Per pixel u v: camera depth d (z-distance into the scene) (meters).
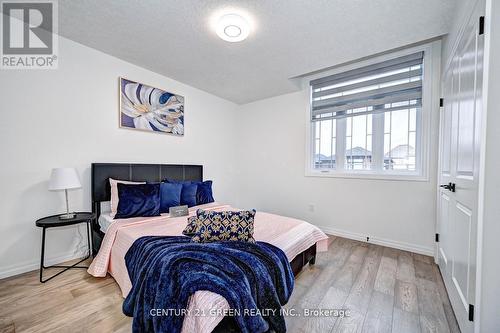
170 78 3.10
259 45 2.27
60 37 2.14
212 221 1.67
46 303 1.56
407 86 2.57
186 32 2.06
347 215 3.04
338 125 3.17
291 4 1.70
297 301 1.64
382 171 2.82
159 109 2.96
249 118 4.14
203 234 1.61
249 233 1.63
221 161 3.96
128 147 2.67
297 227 2.03
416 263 2.25
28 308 1.50
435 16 1.80
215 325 0.95
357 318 1.46
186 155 3.35
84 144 2.32
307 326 1.39
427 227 2.46
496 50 1.02
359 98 2.91
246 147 4.18
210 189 3.06
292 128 3.59
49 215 2.10
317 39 2.16
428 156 2.43
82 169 2.31
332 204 3.18
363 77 2.90
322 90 3.27
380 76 2.77
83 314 1.45
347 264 2.23
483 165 1.06
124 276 1.62
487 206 1.05
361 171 2.99
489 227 1.05
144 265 1.34
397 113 2.71
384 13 1.79
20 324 1.36
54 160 2.13
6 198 1.89
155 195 2.36
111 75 2.51
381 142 2.82
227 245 1.46
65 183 1.92
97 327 1.34
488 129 1.05
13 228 1.92
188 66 2.74
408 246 2.58
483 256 1.07
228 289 1.05
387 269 2.12
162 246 1.47
